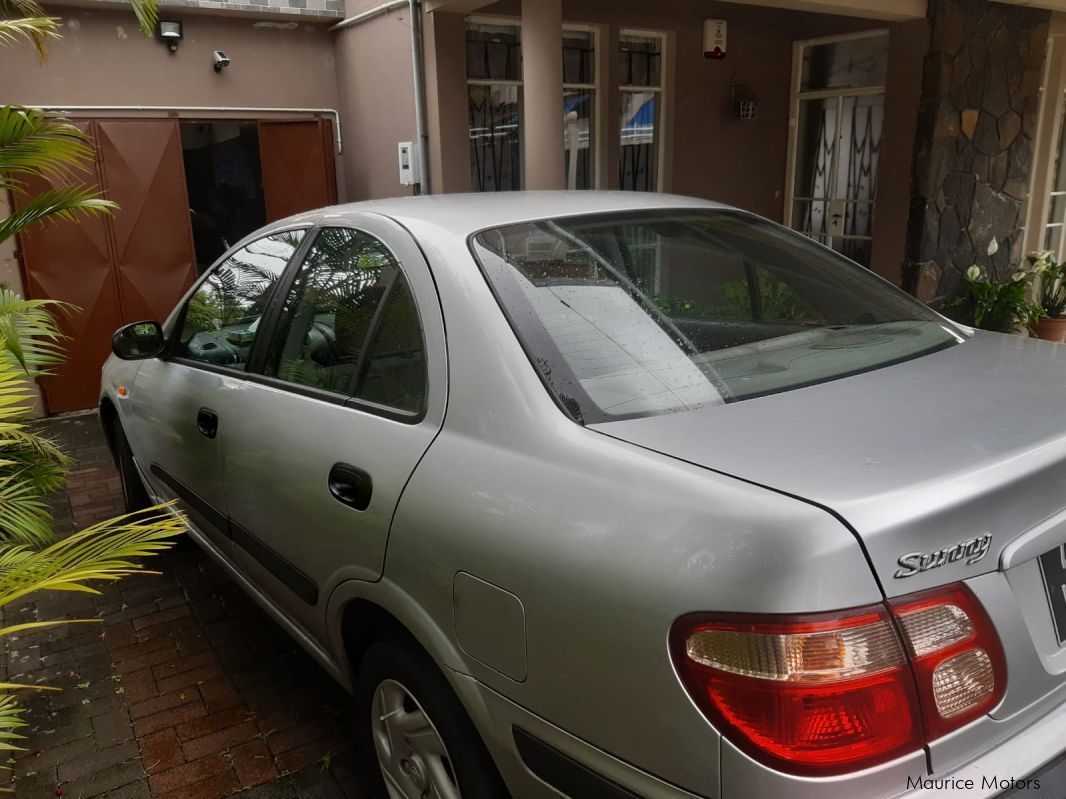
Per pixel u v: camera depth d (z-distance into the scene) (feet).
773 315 7.50
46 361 13.29
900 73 21.01
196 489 10.34
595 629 4.89
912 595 4.36
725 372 6.40
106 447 19.07
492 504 5.65
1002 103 21.75
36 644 11.16
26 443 12.84
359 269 7.88
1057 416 5.54
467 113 20.33
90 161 20.30
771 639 4.25
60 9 19.65
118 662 10.69
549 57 16.55
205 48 21.35
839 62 25.04
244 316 9.70
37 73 19.61
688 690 4.48
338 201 24.23
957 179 21.45
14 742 9.17
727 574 4.38
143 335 11.06
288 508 7.92
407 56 20.02
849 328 7.54
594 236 7.59
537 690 5.31
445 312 6.64
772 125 26.16
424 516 6.11
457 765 6.21
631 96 23.68
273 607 9.25
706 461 5.01
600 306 6.76
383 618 7.16
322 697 9.82
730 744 4.37
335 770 8.57
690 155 24.66
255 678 10.24
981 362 6.86
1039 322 24.22
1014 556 4.66
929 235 21.35
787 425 5.49
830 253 8.90
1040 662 4.84
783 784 4.28
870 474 4.69
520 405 5.86
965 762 4.59
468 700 5.84
